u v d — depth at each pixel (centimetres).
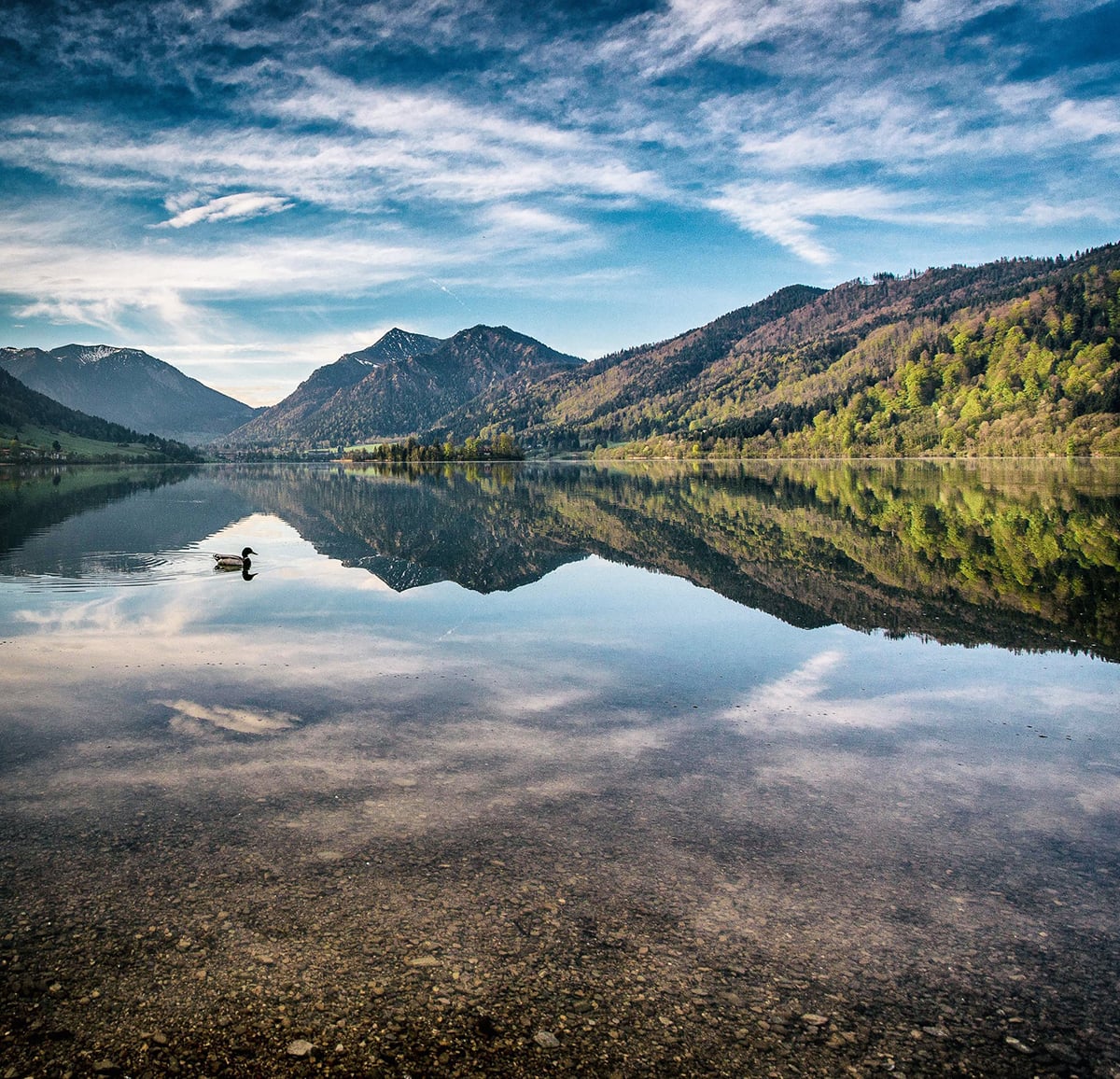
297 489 8519
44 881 652
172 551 2973
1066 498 5312
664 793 851
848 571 2500
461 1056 471
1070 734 1062
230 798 819
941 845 743
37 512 4775
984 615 1847
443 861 695
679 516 4669
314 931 591
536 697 1204
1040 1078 464
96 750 952
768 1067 468
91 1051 470
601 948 577
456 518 4684
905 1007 523
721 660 1445
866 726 1089
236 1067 459
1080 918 626
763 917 621
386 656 1452
